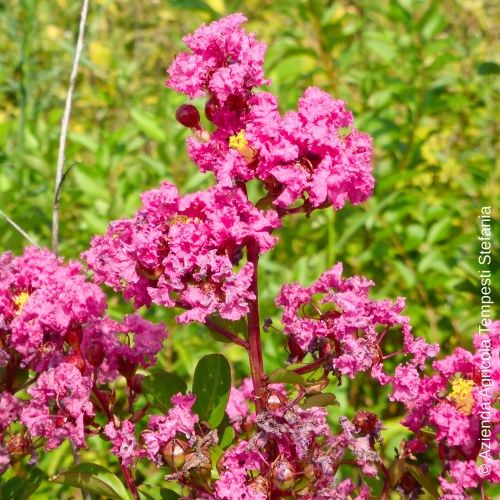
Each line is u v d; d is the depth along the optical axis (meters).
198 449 0.57
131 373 0.62
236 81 0.57
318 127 0.57
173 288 0.56
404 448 0.61
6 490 0.65
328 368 0.60
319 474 0.58
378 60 1.16
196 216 0.58
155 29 1.39
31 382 0.63
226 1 1.24
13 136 1.06
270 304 0.86
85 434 0.60
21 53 1.07
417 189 0.95
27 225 0.87
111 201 0.89
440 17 0.92
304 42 1.09
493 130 1.06
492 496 0.71
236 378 0.86
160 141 0.90
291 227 0.94
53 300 0.60
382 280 0.92
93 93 1.24
